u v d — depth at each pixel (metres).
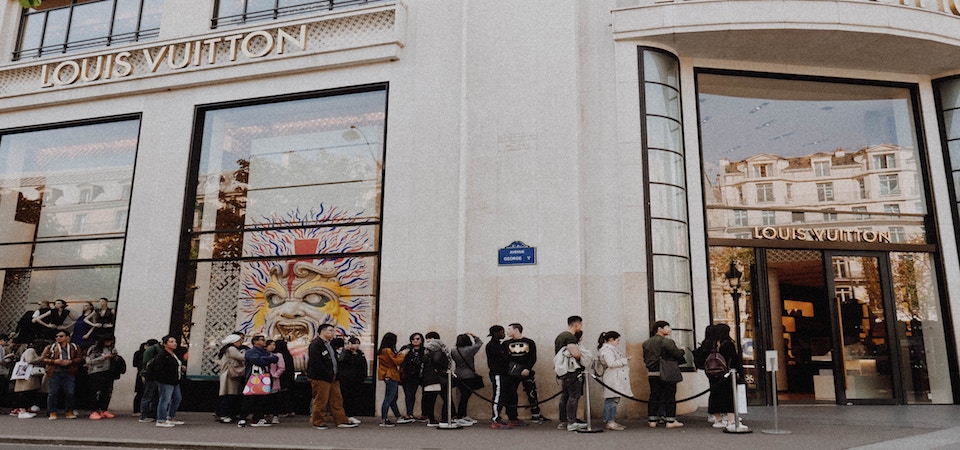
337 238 13.66
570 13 12.66
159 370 11.09
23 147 16.39
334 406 10.86
